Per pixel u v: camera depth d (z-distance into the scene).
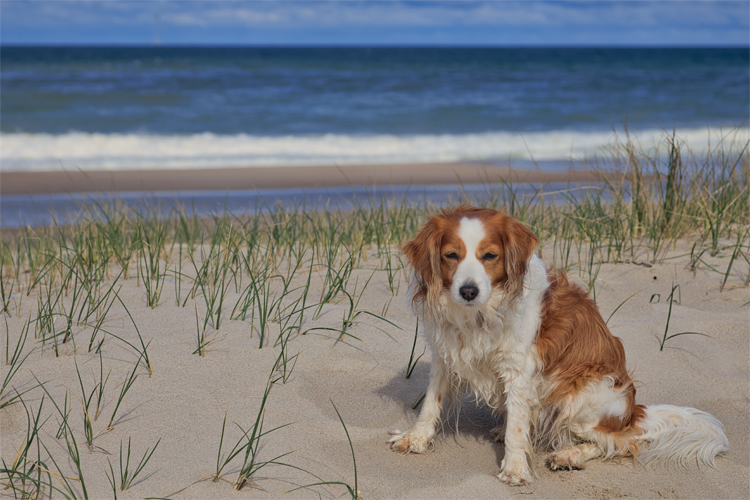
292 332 4.22
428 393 3.26
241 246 6.37
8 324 4.28
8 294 4.95
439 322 3.01
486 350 2.99
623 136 17.50
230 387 3.56
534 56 73.31
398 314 4.63
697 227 6.34
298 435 3.20
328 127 19.17
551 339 3.06
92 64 45.03
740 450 3.21
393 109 22.95
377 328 4.39
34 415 3.24
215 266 5.32
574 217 6.53
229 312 4.52
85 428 3.05
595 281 5.26
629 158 6.67
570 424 3.11
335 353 4.02
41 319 4.27
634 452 3.07
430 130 18.78
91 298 4.45
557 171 12.87
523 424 3.01
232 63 49.69
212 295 4.80
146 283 4.75
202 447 3.04
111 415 3.26
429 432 3.21
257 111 22.02
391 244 6.38
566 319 3.08
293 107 23.20
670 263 5.60
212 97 25.22
